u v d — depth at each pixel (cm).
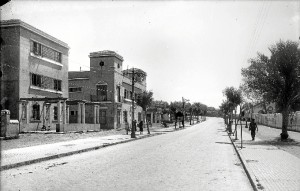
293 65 2280
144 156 1466
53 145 1905
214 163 1228
